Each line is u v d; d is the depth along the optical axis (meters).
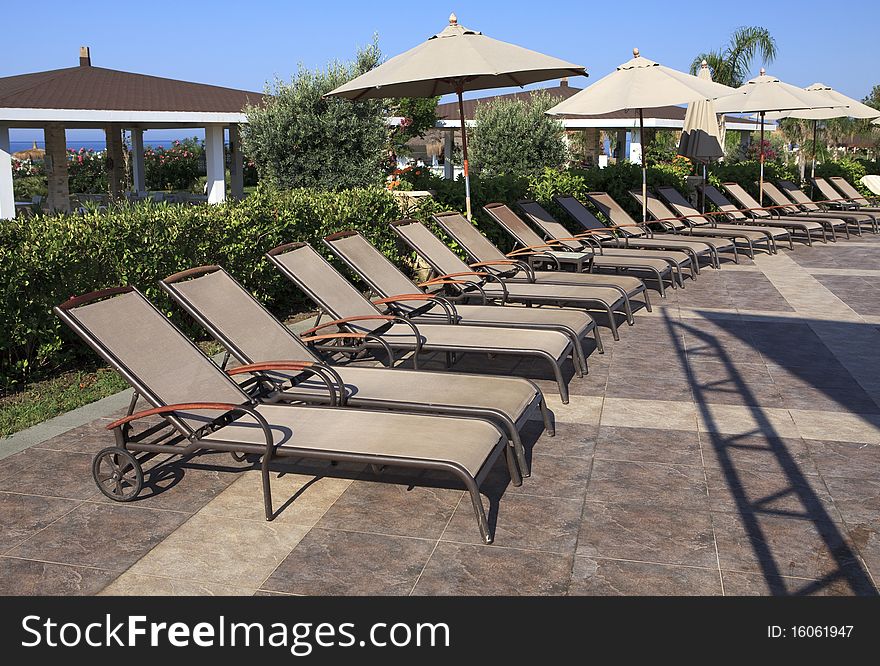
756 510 4.31
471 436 4.27
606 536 4.04
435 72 8.19
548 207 13.52
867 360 7.28
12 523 4.21
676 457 5.04
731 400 6.15
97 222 7.29
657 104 10.64
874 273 12.09
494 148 24.22
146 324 4.96
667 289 10.84
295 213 9.43
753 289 10.81
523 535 4.06
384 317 6.26
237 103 19.30
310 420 4.55
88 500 4.48
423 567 3.77
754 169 19.59
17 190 27.73
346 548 3.95
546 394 6.29
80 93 17.66
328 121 15.23
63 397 6.39
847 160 25.03
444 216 9.51
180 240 8.01
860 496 4.48
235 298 5.77
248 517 4.27
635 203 15.38
